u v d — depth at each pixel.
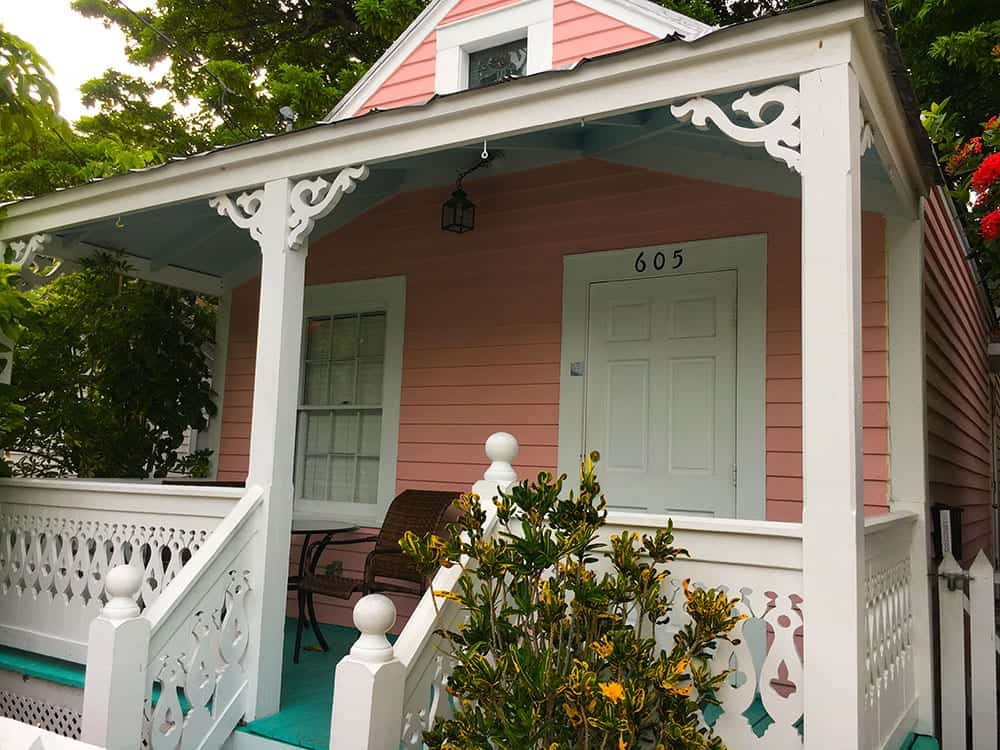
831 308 2.80
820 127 2.89
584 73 3.36
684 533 3.10
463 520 2.93
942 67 9.14
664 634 3.13
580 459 5.12
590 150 5.12
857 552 2.69
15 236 5.45
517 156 5.35
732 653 2.99
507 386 5.46
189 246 6.34
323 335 6.44
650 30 5.25
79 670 4.22
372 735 2.55
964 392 7.06
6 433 6.30
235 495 3.98
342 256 6.32
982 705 4.22
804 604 2.73
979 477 8.79
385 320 6.09
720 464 4.69
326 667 4.66
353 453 6.16
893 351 4.34
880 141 3.44
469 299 5.69
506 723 2.50
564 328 5.29
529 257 5.48
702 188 4.91
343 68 14.20
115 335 6.66
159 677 3.34
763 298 4.66
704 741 2.63
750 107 3.05
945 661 4.31
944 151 6.24
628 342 5.06
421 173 5.92
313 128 4.00
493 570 2.83
